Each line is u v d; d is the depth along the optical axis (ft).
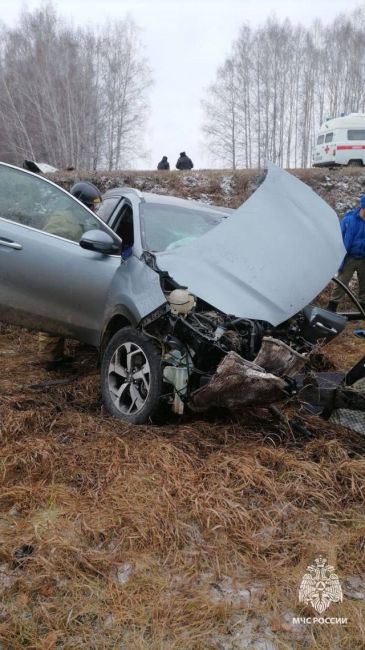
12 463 9.44
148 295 11.01
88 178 41.78
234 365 9.34
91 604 6.68
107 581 7.04
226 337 10.16
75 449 10.00
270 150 149.48
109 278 12.52
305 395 10.61
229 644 6.23
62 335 13.56
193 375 10.44
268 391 9.65
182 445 10.05
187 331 10.29
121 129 131.64
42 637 6.21
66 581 6.99
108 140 131.54
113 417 11.40
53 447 9.96
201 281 10.65
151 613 6.56
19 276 13.35
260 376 9.33
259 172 40.27
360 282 22.08
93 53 130.72
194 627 6.41
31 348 17.92
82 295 12.78
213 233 11.39
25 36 129.29
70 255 13.02
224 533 7.91
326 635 6.37
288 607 6.79
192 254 11.27
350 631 6.44
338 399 10.51
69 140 119.44
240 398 9.93
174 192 39.22
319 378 10.73
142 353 10.98
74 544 7.58
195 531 7.98
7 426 10.67
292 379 9.98
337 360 16.47
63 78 120.47
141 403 11.01
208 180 40.14
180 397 10.44
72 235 13.32
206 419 11.48
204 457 9.86
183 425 10.91
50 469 9.34
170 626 6.41
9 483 9.07
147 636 6.29
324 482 9.14
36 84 118.52
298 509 8.44
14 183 13.87
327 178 38.42
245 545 7.74
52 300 13.19
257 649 6.18
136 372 11.16
